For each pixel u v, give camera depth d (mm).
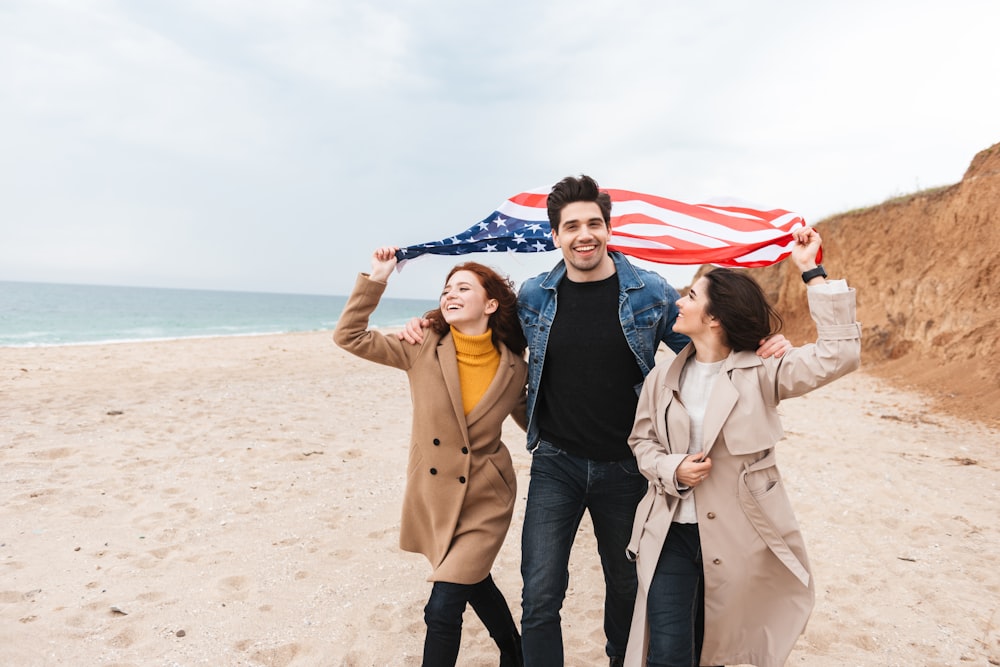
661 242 3238
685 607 2104
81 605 3320
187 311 62094
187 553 4062
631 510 2479
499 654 3008
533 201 3264
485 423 2543
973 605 3539
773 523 2096
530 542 2389
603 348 2445
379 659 2938
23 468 5652
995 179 12812
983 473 6191
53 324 34281
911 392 10977
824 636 3191
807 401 10578
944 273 13195
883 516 5020
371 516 4879
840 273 17062
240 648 2992
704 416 2186
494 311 2617
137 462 5941
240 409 8766
